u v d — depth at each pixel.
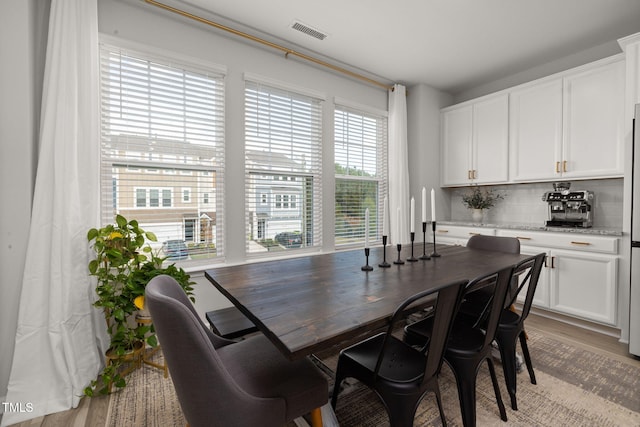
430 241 3.74
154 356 2.10
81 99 1.80
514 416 1.48
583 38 2.69
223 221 2.54
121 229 1.81
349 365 1.26
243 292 1.27
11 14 1.62
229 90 2.55
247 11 2.30
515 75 3.43
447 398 1.65
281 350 0.82
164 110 2.27
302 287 1.34
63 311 1.63
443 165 3.87
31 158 1.67
